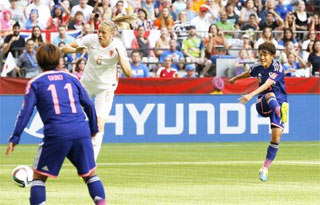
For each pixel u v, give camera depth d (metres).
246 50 82.12
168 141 79.44
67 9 87.25
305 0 99.75
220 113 80.19
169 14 89.31
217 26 89.31
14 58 78.12
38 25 85.88
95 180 28.92
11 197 37.34
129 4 90.88
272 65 47.50
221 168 53.31
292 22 92.38
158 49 81.75
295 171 51.28
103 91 46.91
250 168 53.41
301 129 82.25
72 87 28.80
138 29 82.44
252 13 91.81
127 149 70.81
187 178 46.62
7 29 82.75
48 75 28.75
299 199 37.12
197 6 92.31
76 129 28.34
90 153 28.81
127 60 45.94
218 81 79.88
